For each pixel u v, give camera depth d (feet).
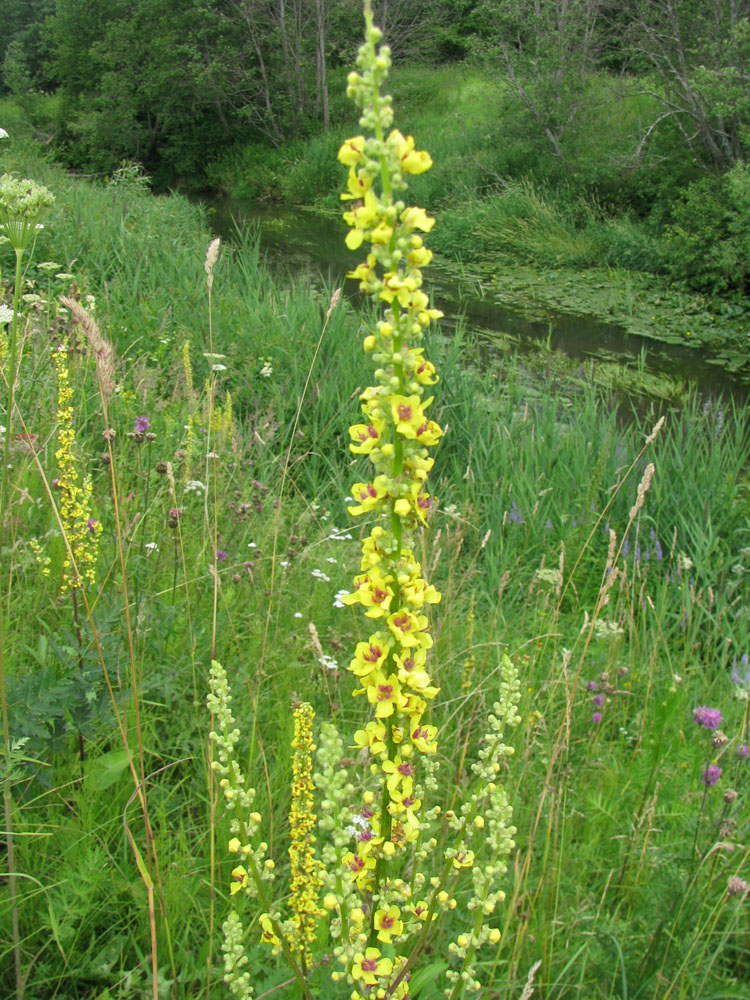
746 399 30.71
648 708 10.80
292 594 11.22
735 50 45.44
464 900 7.22
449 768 8.28
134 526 10.00
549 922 6.99
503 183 57.06
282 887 6.89
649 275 47.47
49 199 5.60
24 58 119.96
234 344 21.13
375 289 3.77
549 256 50.60
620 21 58.70
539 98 56.80
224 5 87.61
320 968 5.79
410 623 3.98
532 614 13.26
